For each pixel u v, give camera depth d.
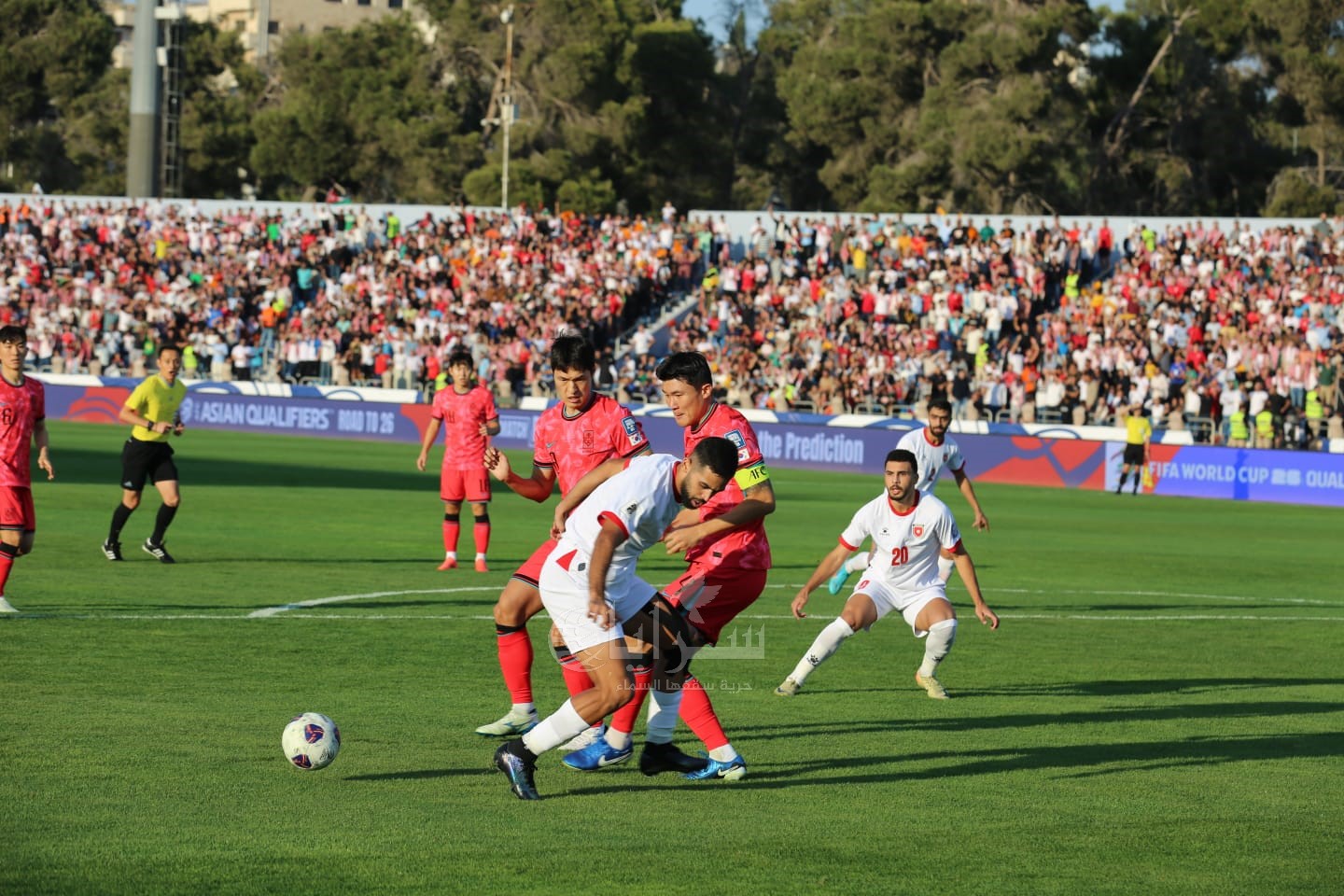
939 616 10.72
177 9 63.78
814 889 6.14
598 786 7.92
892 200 72.56
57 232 57.78
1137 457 37.12
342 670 11.02
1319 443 39.03
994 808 7.59
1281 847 6.98
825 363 46.81
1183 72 74.25
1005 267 49.41
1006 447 40.53
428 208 57.72
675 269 55.28
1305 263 47.66
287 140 80.88
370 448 42.78
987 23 74.38
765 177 89.81
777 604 16.05
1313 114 71.19
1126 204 76.38
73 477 29.20
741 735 9.37
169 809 7.07
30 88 88.31
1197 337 43.97
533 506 28.31
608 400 9.74
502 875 6.20
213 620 13.14
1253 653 13.45
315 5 133.38
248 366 51.19
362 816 7.08
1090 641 13.97
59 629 12.26
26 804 7.07
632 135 78.44
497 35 78.81
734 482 8.81
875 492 33.94
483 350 48.44
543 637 12.82
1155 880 6.39
